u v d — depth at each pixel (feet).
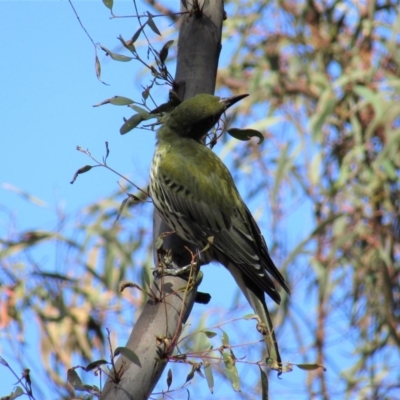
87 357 39.22
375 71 45.14
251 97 45.52
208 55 26.22
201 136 30.09
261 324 20.95
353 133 45.42
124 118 24.06
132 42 24.14
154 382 19.67
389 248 43.29
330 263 42.57
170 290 22.33
